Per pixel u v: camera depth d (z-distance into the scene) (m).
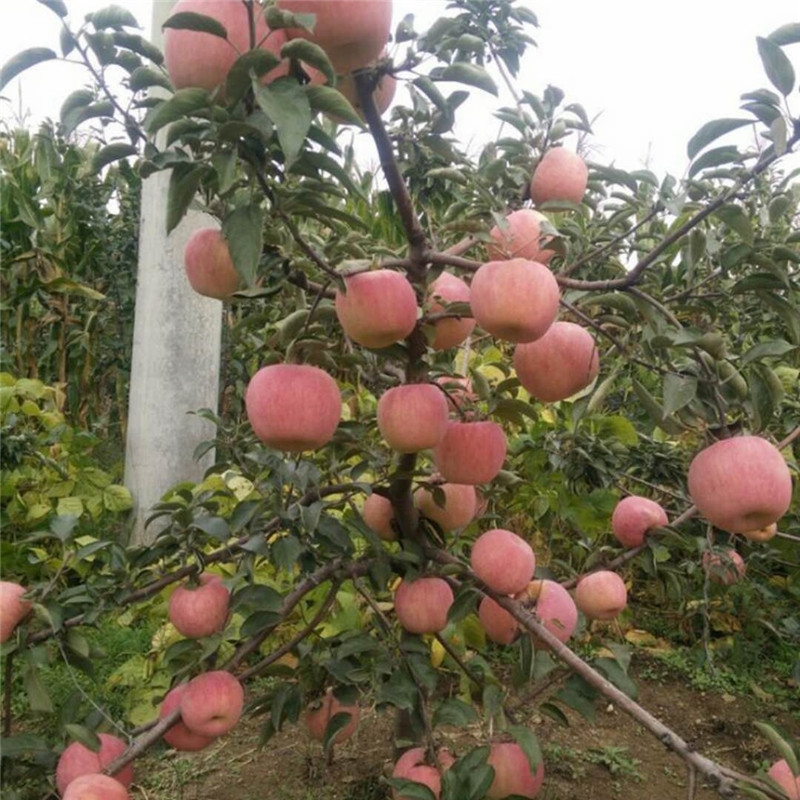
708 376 1.53
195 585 1.81
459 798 1.52
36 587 1.80
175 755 2.64
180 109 1.15
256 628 1.85
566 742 2.83
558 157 1.86
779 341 1.50
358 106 1.38
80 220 5.23
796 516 3.43
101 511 4.00
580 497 3.33
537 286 1.37
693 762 1.37
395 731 2.19
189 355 4.07
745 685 3.35
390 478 1.84
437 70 1.40
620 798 2.48
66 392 5.19
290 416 1.49
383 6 1.20
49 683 2.94
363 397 3.02
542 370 1.59
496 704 1.72
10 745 1.75
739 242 1.79
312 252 1.36
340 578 1.99
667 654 3.58
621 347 1.62
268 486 2.32
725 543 2.87
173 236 4.03
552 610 1.84
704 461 1.51
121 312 5.26
